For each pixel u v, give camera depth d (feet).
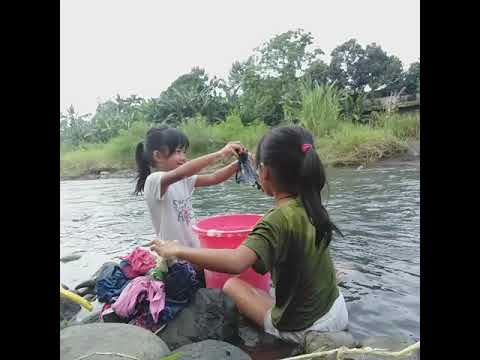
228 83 67.26
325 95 40.24
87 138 63.62
